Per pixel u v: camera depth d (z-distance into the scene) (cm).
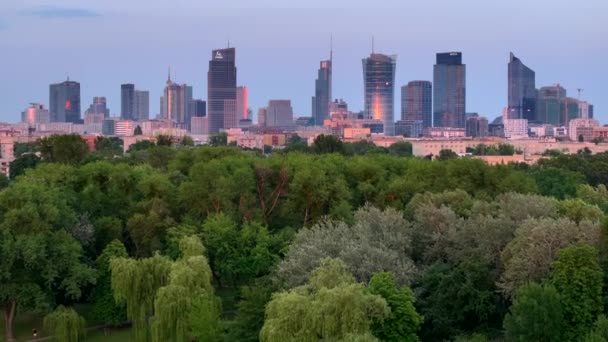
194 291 14150
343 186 19675
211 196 19125
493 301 13538
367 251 14038
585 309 12062
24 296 15238
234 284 18750
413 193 19962
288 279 14000
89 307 17762
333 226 16650
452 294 13225
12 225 15600
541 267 13112
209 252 17638
